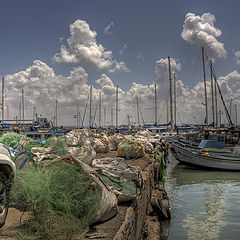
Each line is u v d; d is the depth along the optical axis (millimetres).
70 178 3766
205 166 20562
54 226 3008
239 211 9156
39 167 4219
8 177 3436
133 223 4375
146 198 7531
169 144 41656
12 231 2982
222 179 16484
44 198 3316
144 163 10266
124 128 68562
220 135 25844
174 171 20156
